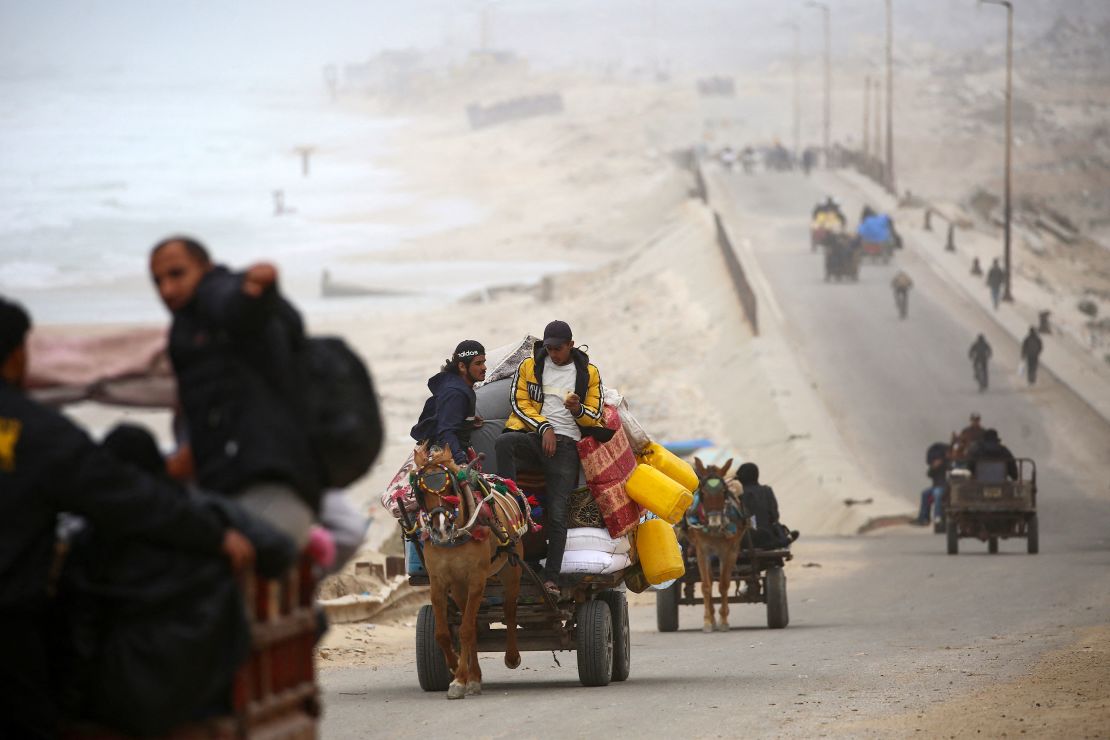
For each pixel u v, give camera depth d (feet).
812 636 217.97
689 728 130.00
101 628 68.18
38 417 67.31
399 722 139.74
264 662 72.74
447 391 159.74
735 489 235.20
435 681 165.89
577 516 163.63
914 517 490.08
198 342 71.31
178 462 76.48
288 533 71.26
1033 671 160.86
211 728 68.85
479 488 153.28
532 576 157.99
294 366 72.43
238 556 68.49
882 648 194.08
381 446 75.10
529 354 170.81
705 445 493.36
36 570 67.10
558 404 162.09
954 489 378.32
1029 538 375.45
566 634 165.99
